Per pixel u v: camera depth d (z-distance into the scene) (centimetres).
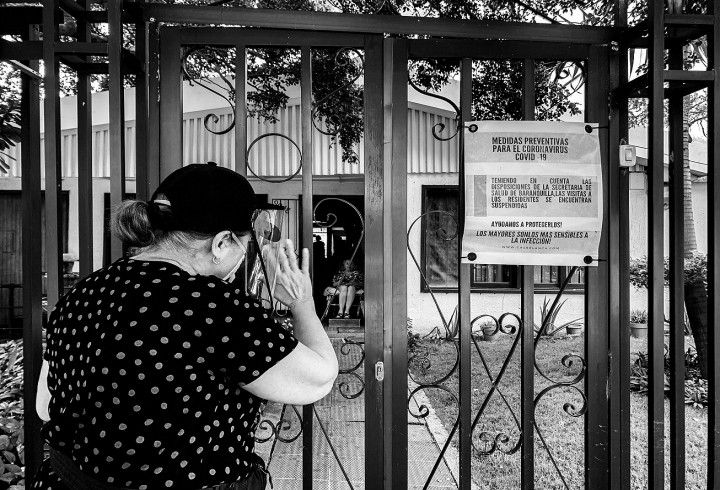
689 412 440
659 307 177
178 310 107
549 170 194
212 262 123
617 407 201
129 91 545
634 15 348
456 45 196
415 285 764
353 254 202
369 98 194
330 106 417
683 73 177
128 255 136
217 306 110
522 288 198
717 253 180
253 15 187
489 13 354
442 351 675
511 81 397
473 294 773
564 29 196
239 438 118
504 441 203
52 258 164
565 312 770
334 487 287
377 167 195
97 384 104
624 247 201
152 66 188
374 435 196
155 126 188
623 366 200
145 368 103
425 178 737
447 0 352
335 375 126
